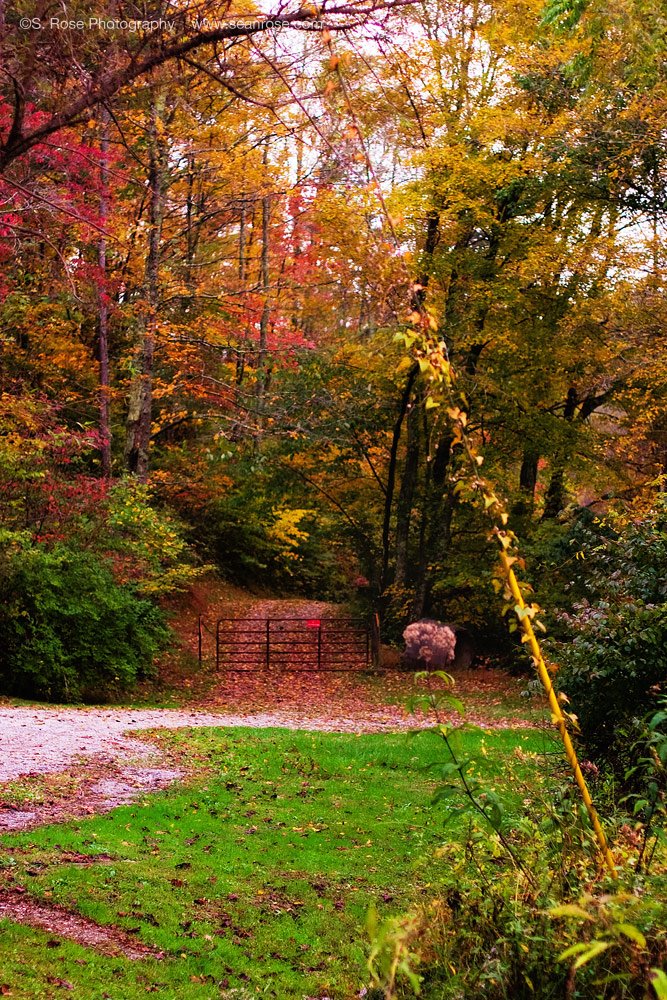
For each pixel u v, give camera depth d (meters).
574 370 22.86
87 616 18.25
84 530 18.81
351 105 3.34
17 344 19.95
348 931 6.92
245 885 7.66
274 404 23.53
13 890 6.56
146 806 9.48
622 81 15.82
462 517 25.05
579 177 18.95
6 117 7.09
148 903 6.82
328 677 23.00
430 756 13.26
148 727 14.34
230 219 22.89
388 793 11.31
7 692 17.20
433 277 21.34
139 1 4.95
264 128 17.39
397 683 22.36
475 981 3.05
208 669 22.92
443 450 24.77
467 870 3.55
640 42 12.81
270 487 25.20
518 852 3.50
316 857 8.62
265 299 22.80
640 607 7.69
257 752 13.06
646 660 7.57
